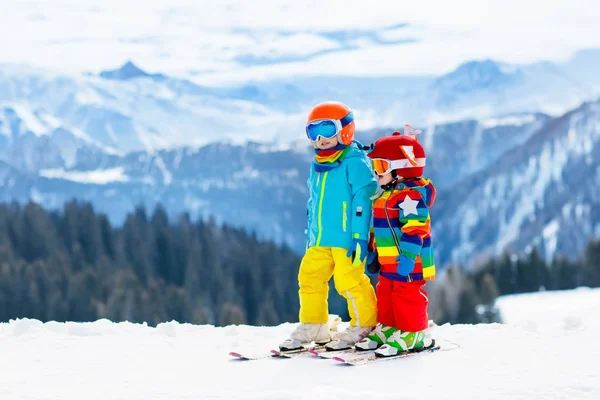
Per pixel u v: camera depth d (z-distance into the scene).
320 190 5.60
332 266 5.68
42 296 81.12
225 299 99.81
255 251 107.75
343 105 5.64
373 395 4.07
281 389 4.42
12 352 5.59
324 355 5.27
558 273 91.19
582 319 6.59
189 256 105.94
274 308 101.62
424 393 4.27
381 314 5.48
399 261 5.24
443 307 72.12
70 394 4.38
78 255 97.38
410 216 5.24
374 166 5.43
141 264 104.12
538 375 4.66
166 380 4.71
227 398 4.21
